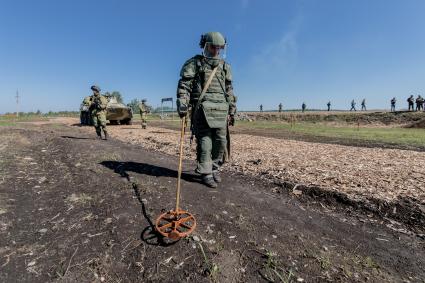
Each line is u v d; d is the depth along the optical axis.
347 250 3.42
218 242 3.43
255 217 4.12
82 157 7.62
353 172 6.34
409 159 8.01
